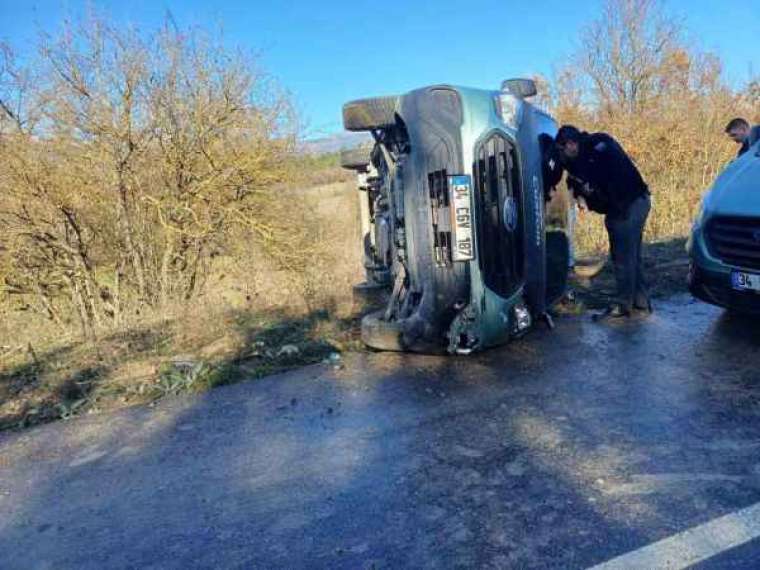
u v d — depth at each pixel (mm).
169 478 3176
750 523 2391
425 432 3453
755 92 14672
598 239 10367
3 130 9422
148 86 10000
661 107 13875
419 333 4523
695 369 4074
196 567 2420
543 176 5121
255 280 10438
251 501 2873
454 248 4180
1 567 2533
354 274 9539
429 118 4281
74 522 2834
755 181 4496
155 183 10547
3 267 9859
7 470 3443
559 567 2227
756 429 3182
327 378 4508
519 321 4543
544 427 3385
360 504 2764
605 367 4242
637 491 2672
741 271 4312
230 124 10805
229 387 4508
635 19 17109
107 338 6688
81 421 4098
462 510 2645
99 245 10391
